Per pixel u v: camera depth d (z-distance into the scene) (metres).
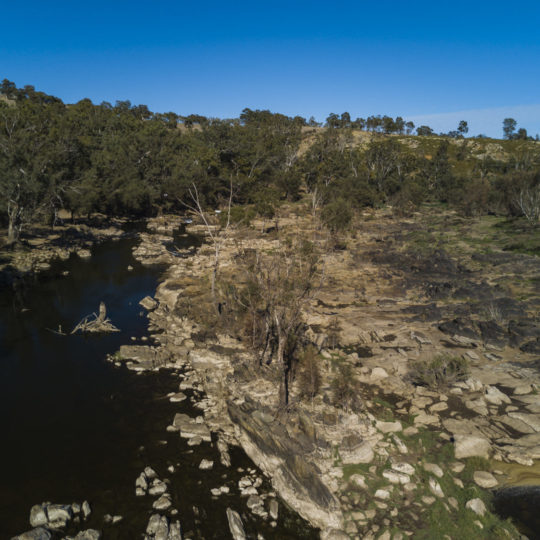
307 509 13.34
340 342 25.92
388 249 53.72
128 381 21.59
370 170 112.31
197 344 24.73
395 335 27.08
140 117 157.50
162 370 22.77
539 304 31.14
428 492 13.87
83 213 65.56
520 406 19.23
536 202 64.69
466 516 12.93
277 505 13.79
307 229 64.50
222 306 28.97
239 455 16.38
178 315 29.84
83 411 19.05
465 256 47.94
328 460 14.91
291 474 14.27
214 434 17.53
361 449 15.41
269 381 20.11
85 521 13.04
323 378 20.92
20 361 23.61
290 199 99.50
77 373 22.34
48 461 15.80
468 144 156.25
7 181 44.09
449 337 26.84
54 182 48.34
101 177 72.62
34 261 44.47
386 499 13.54
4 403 19.58
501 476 14.90
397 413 18.58
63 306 32.50
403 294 35.59
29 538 11.96
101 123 104.56
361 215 80.38
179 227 74.56
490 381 21.48
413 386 21.02
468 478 14.72
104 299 34.31
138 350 24.36
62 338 26.67
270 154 106.44
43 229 57.91
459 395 20.11
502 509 13.48
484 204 79.56
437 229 66.94
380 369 21.91
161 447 16.67
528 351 24.42
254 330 22.50
